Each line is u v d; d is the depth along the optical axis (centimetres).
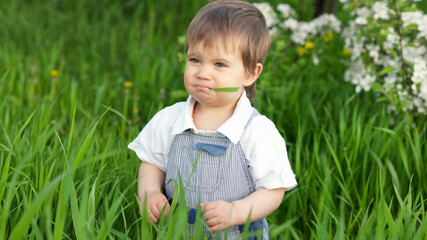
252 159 172
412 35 347
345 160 260
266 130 173
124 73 443
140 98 367
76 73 436
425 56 325
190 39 167
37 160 205
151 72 419
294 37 372
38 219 187
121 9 621
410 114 308
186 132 174
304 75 386
